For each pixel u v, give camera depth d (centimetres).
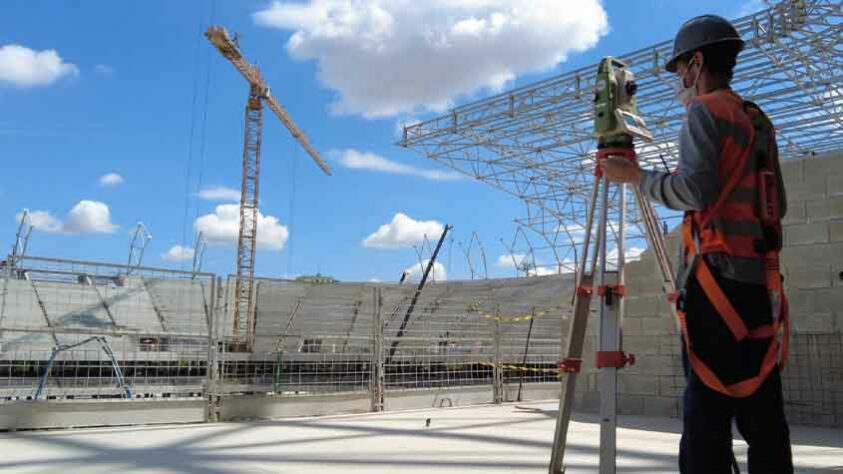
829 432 797
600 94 259
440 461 557
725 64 230
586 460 562
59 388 1005
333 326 1198
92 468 533
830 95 2161
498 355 1273
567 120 2478
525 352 1351
